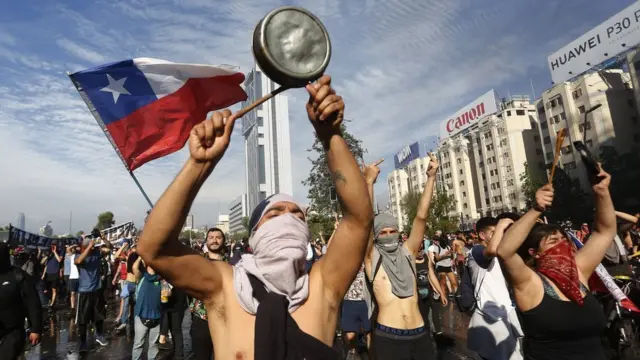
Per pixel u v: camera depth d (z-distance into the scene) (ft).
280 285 5.65
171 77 10.26
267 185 518.37
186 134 10.36
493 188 245.65
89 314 27.30
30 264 44.16
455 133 279.28
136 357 21.06
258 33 4.84
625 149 171.73
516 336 13.17
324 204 66.74
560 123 194.29
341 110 5.37
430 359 14.01
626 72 180.55
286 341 5.29
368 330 20.63
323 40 5.15
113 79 10.23
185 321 38.86
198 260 5.70
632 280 20.68
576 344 9.07
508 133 233.55
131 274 32.58
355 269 5.99
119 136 10.23
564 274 9.12
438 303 39.11
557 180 154.51
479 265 14.05
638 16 159.22
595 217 10.39
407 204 195.11
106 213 281.74
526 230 9.18
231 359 5.46
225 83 10.20
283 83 5.06
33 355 26.13
